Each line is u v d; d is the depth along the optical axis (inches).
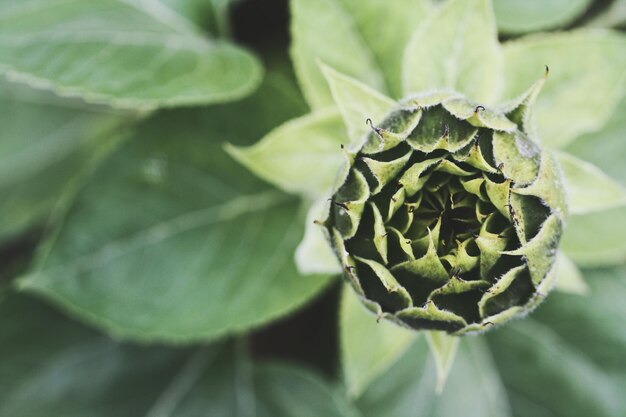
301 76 12.8
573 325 14.6
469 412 14.7
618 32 14.2
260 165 12.3
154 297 13.4
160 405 14.7
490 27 11.9
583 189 11.8
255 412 14.6
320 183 12.4
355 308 12.4
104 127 15.1
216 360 14.9
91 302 13.3
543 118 12.5
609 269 14.3
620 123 13.6
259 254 13.7
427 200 10.8
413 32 12.7
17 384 14.5
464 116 10.8
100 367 14.7
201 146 13.7
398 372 14.7
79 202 13.4
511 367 14.8
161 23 13.8
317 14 12.7
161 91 13.2
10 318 14.6
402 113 11.0
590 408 14.6
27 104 15.0
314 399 14.6
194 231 13.7
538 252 10.7
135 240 13.5
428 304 10.7
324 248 12.1
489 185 10.6
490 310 10.8
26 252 15.5
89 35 13.5
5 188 14.9
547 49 12.4
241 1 14.6
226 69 13.4
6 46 13.2
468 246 10.8
